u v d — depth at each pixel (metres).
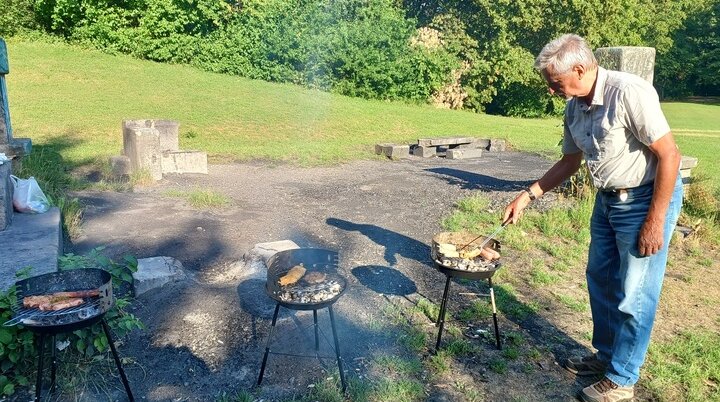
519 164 11.17
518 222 6.35
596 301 3.34
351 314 4.02
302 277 3.22
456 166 10.72
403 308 4.18
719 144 15.99
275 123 13.92
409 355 3.55
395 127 15.27
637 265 2.95
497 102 26.08
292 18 19.92
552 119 25.39
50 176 7.13
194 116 13.49
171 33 19.02
